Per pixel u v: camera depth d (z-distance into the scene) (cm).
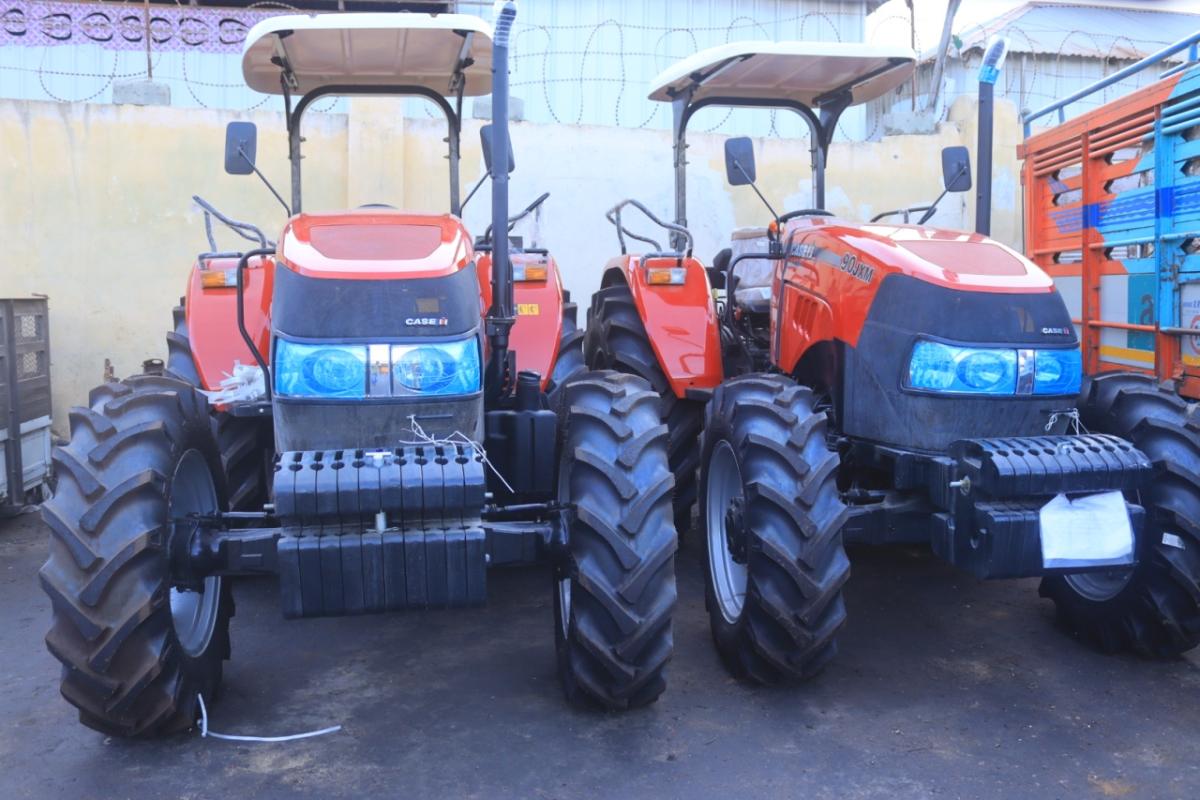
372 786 309
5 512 614
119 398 334
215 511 361
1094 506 334
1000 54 432
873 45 471
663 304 510
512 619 452
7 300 591
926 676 386
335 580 299
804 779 311
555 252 797
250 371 414
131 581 305
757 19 1027
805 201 829
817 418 357
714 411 403
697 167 811
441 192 773
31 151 716
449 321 336
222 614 364
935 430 362
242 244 747
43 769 319
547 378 483
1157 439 360
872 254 390
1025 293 367
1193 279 459
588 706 359
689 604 468
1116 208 518
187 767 320
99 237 729
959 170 451
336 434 329
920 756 324
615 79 916
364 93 512
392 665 401
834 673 389
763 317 536
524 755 327
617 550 323
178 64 883
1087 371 550
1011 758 323
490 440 367
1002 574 330
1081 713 354
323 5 923
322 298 331
